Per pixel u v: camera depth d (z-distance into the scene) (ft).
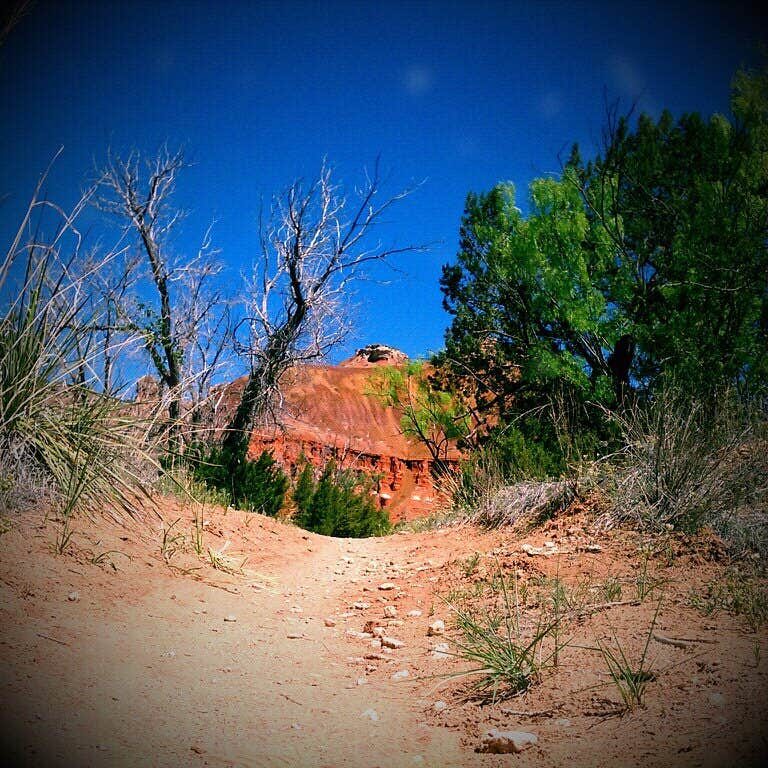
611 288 46.65
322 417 208.23
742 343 35.83
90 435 19.54
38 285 18.43
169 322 49.44
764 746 6.68
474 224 56.29
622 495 20.80
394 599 18.57
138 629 12.80
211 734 8.72
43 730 7.84
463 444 52.24
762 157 40.68
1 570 13.12
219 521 25.63
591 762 7.26
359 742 8.80
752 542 17.02
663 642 11.00
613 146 49.06
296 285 56.29
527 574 17.61
